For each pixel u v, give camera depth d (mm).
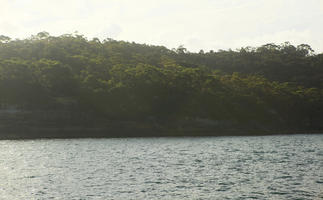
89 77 126375
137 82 128875
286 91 167125
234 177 38844
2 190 31828
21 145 74750
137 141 89375
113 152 62219
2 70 113562
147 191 32062
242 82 169875
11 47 158750
